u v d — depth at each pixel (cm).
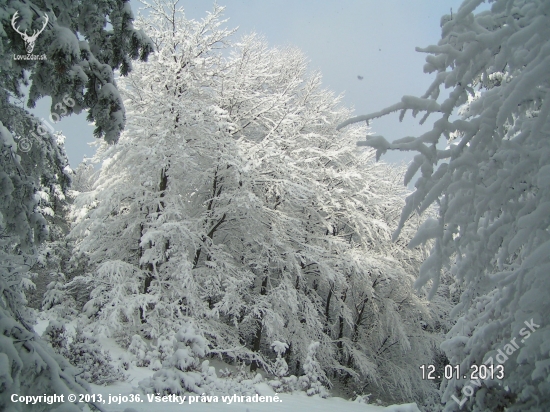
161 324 1180
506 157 330
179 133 1302
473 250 357
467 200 315
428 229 322
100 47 470
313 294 1661
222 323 1414
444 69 314
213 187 1447
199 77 1358
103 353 889
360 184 1670
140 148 1249
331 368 1645
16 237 448
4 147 412
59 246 1934
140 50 483
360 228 1594
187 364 805
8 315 295
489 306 488
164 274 1300
